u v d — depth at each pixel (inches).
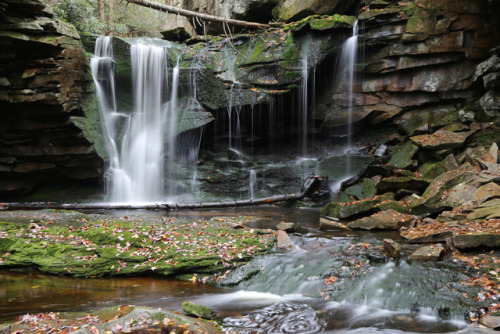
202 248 293.0
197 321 188.5
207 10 738.2
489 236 250.1
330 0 574.9
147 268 275.4
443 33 506.3
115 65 593.3
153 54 608.1
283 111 593.9
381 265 251.3
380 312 212.5
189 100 604.4
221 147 618.8
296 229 358.9
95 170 547.8
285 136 620.4
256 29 645.9
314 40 550.6
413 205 371.6
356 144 591.8
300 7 587.2
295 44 557.3
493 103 452.4
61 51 488.7
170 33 685.3
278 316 208.2
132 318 181.2
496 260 234.4
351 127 586.2
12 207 487.8
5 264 284.7
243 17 668.7
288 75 558.9
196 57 606.5
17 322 183.2
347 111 577.6
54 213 376.8
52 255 291.3
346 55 562.9
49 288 249.9
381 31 534.0
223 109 589.9
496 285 209.5
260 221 401.4
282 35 573.6
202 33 755.4
